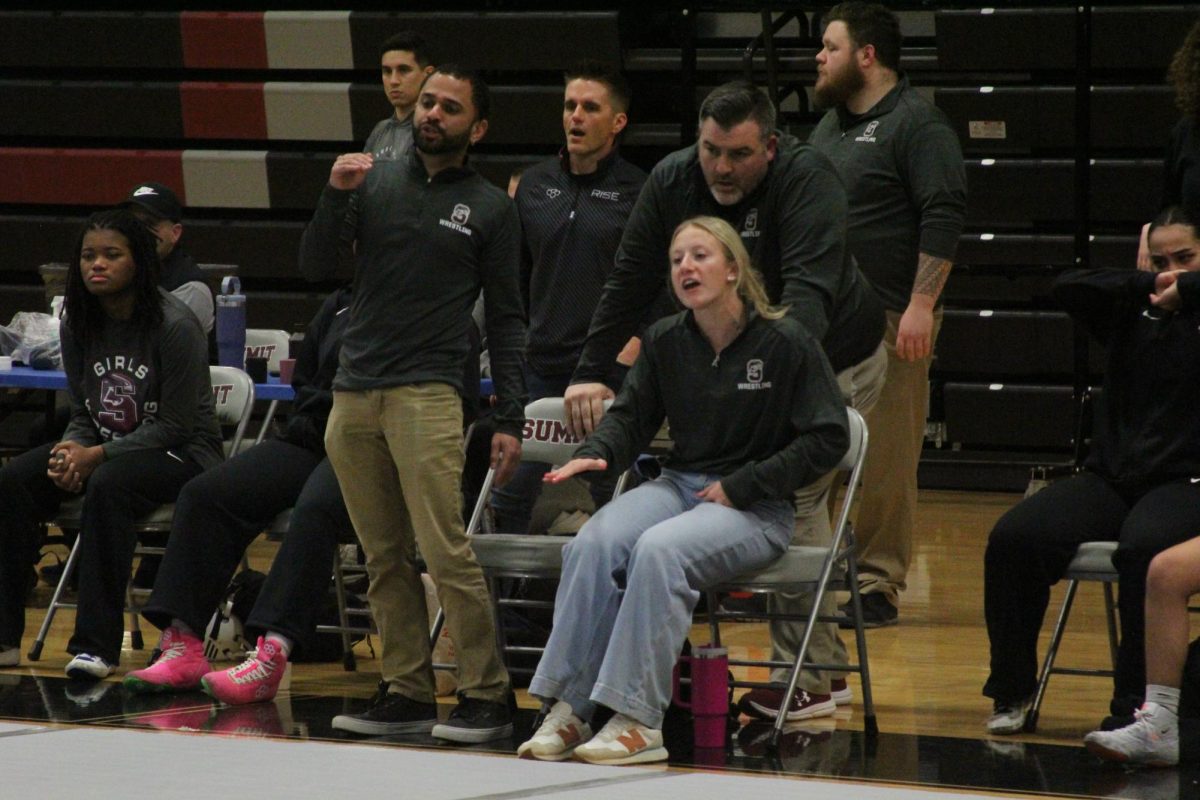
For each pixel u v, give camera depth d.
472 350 15.62
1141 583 12.60
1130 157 26.67
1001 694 13.45
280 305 29.34
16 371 18.75
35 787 10.88
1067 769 12.05
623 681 12.10
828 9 27.62
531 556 13.25
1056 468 26.12
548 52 27.38
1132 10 25.89
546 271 17.28
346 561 18.38
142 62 29.25
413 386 13.16
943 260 16.89
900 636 17.61
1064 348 27.09
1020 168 26.81
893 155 17.17
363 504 13.47
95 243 15.94
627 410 13.23
